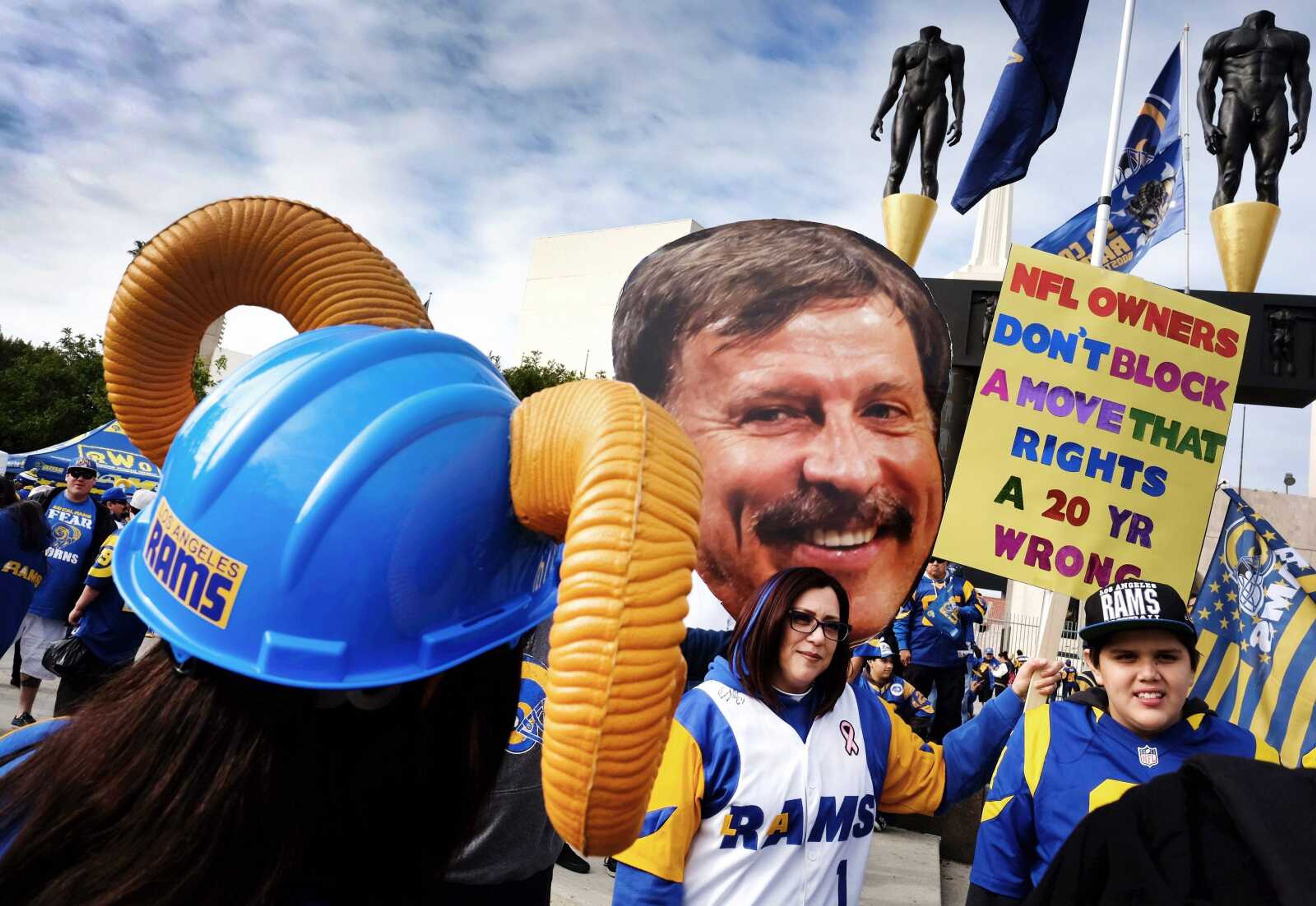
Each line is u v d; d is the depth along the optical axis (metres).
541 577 0.93
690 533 0.70
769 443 4.18
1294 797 1.05
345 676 0.75
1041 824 2.54
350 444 0.75
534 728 2.13
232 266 1.14
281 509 0.74
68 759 0.79
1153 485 4.04
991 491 3.99
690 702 2.15
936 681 7.69
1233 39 5.84
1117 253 6.67
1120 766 2.49
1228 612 3.88
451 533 0.78
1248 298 5.36
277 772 0.77
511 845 2.08
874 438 4.17
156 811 0.75
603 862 4.83
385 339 0.83
